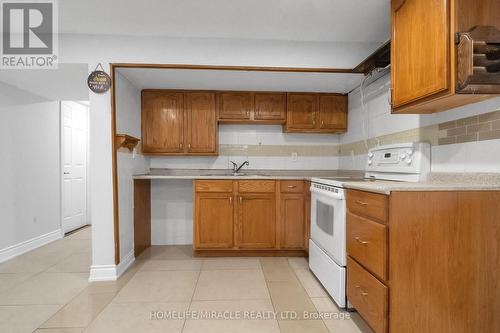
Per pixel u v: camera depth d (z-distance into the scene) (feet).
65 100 11.30
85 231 12.95
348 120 10.45
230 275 7.79
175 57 7.52
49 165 11.15
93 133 7.39
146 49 7.47
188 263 8.75
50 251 9.91
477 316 4.31
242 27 7.03
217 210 9.29
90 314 5.72
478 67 3.96
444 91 4.25
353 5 6.05
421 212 4.23
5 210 9.03
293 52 7.72
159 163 10.98
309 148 11.37
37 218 10.44
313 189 7.64
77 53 7.33
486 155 4.62
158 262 8.84
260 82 9.17
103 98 7.41
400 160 6.37
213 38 7.59
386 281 4.31
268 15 6.45
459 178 5.16
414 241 4.22
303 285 7.15
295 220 9.38
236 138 11.19
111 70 7.43
